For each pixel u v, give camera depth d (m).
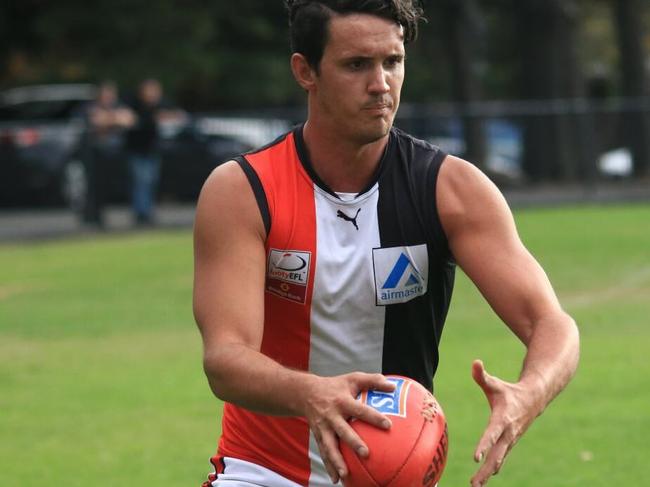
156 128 51.44
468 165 9.66
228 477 10.23
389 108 9.09
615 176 58.94
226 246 9.36
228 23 81.06
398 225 9.56
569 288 33.78
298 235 9.51
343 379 8.37
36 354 27.34
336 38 8.95
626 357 25.30
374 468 8.38
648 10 99.88
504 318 9.29
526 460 18.36
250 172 9.53
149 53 77.69
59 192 52.50
